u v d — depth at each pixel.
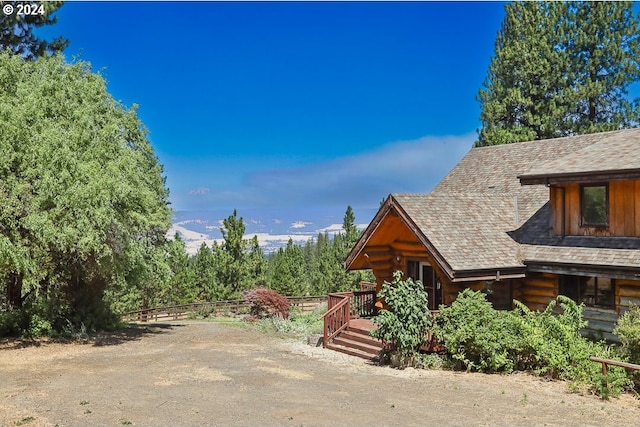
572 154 19.47
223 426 10.24
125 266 22.11
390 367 16.20
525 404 11.84
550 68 40.56
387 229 20.86
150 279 25.34
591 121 40.09
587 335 16.72
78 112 19.58
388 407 11.77
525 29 41.97
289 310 34.44
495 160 26.72
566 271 16.73
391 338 16.20
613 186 17.00
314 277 64.62
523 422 10.59
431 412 11.34
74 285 23.72
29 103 18.69
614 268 15.44
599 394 12.50
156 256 24.70
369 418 10.90
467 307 15.45
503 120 42.34
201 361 17.11
